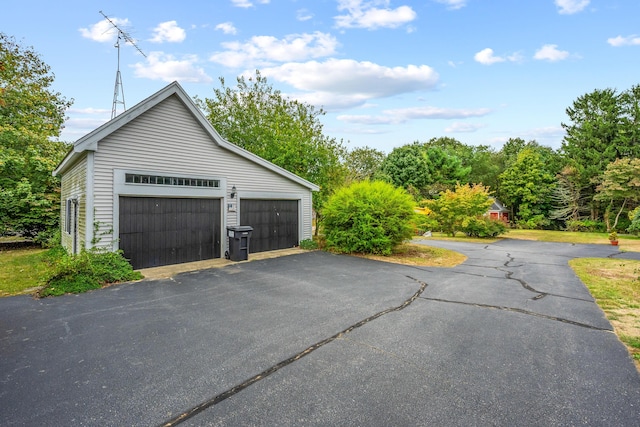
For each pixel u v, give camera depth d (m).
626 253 13.47
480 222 20.44
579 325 4.57
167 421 2.43
